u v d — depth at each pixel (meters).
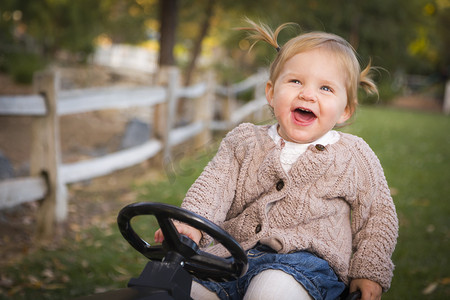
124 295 1.21
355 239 1.75
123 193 5.21
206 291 1.61
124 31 16.75
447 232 4.32
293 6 9.62
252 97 15.45
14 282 3.11
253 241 1.66
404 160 7.51
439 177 6.43
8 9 13.37
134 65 24.25
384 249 1.67
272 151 1.75
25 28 15.76
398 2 16.28
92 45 19.30
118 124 9.04
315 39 1.73
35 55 14.31
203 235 1.62
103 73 17.31
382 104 19.25
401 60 19.00
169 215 1.36
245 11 9.62
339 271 1.65
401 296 3.07
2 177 4.76
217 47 20.94
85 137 7.82
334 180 1.70
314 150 1.71
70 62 18.81
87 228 4.14
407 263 3.59
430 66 23.55
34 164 3.92
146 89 5.71
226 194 1.77
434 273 3.44
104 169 4.73
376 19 16.47
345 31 15.62
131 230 1.52
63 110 4.11
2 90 10.49
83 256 3.56
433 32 18.53
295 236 1.62
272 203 1.71
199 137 7.68
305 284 1.49
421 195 5.46
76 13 14.90
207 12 11.15
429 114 16.95
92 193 5.17
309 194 1.68
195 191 1.74
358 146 1.80
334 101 1.68
